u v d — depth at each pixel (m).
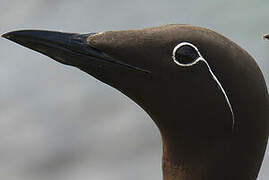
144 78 1.93
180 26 1.93
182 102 1.93
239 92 1.93
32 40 1.93
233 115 1.93
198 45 1.93
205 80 1.93
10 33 1.93
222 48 1.93
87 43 1.93
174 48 1.93
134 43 1.93
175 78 1.93
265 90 1.93
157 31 1.93
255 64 1.93
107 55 1.93
